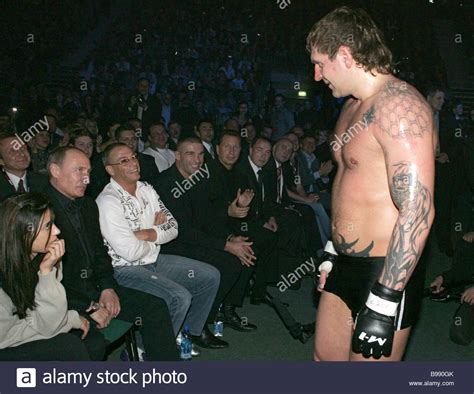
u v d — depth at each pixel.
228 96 12.34
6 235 2.25
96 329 2.82
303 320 4.21
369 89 1.88
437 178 5.87
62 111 9.83
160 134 5.75
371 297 1.77
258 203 4.68
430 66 14.15
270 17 15.50
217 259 3.84
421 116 1.75
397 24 15.61
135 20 15.76
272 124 10.23
